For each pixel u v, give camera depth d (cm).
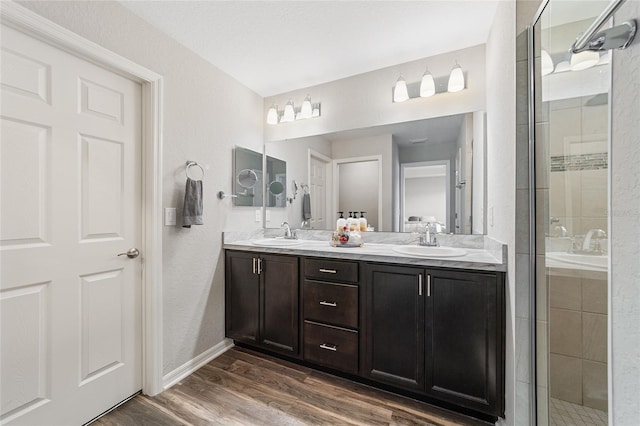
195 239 193
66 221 130
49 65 123
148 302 162
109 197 147
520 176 121
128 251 156
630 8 67
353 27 171
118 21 145
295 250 191
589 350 96
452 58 198
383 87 220
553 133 110
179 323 180
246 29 171
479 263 138
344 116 235
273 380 176
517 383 121
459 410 148
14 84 113
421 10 157
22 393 117
